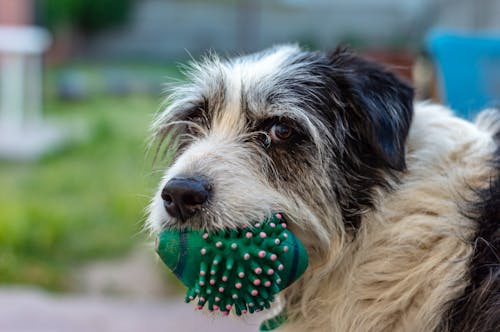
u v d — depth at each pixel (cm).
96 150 360
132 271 189
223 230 85
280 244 85
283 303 96
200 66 103
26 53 385
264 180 91
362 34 879
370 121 92
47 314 158
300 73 96
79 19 888
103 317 157
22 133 353
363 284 90
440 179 91
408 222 90
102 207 242
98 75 652
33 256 199
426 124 95
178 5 906
